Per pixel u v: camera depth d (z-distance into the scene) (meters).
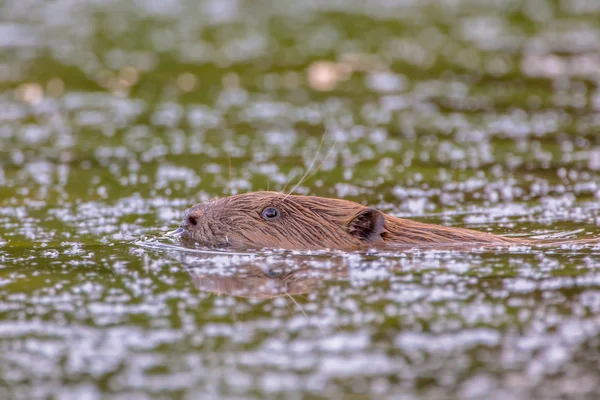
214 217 17.58
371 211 17.22
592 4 50.56
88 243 17.77
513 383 11.12
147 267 15.87
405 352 12.03
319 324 12.98
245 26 45.62
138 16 47.81
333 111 31.38
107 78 36.16
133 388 11.17
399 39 42.81
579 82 34.81
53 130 29.34
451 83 35.09
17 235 18.55
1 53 39.66
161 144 27.70
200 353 12.11
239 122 30.17
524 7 50.06
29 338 12.66
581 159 25.50
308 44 41.94
